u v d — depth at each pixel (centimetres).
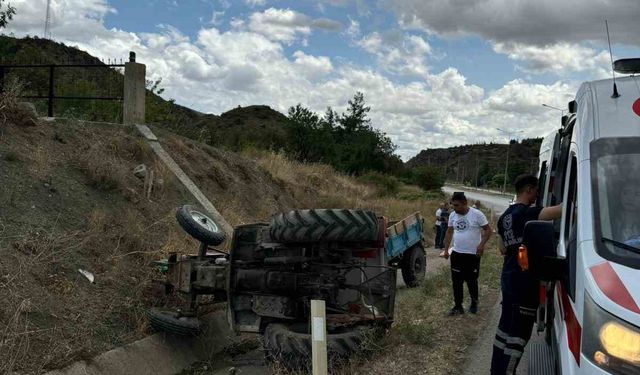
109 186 964
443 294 1002
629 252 349
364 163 4447
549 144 781
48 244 692
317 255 650
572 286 373
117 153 1106
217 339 748
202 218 745
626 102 431
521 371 604
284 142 3519
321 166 2683
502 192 9988
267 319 657
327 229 608
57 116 1271
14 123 967
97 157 1002
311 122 3588
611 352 305
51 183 873
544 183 770
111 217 893
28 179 850
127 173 1062
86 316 654
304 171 2250
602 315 316
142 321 692
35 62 1739
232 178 1459
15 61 1639
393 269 687
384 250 703
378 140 4869
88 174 959
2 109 957
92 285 718
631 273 331
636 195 379
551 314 489
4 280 626
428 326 745
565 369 354
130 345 643
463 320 814
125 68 1266
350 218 619
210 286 684
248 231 673
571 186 459
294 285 633
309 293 640
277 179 1761
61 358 567
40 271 679
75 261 741
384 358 640
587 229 372
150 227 946
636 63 482
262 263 661
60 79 1686
